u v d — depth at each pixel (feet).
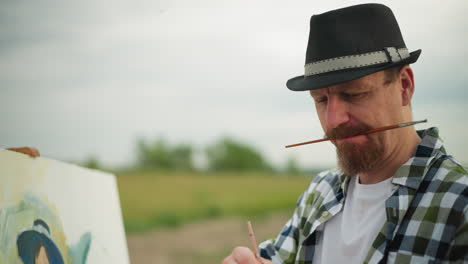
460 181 3.25
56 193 4.01
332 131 3.51
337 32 3.50
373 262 3.39
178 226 18.79
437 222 3.22
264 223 19.31
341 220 3.91
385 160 3.59
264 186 25.05
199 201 21.74
